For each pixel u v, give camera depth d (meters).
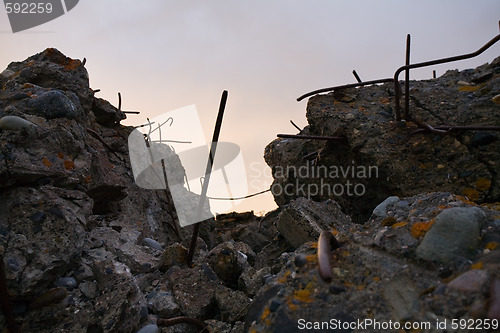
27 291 2.56
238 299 2.98
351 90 5.45
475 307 1.65
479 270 1.80
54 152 3.27
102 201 4.54
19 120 3.06
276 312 1.98
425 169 4.29
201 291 3.14
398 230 2.29
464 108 4.52
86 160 3.53
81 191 3.41
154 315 2.95
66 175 3.23
